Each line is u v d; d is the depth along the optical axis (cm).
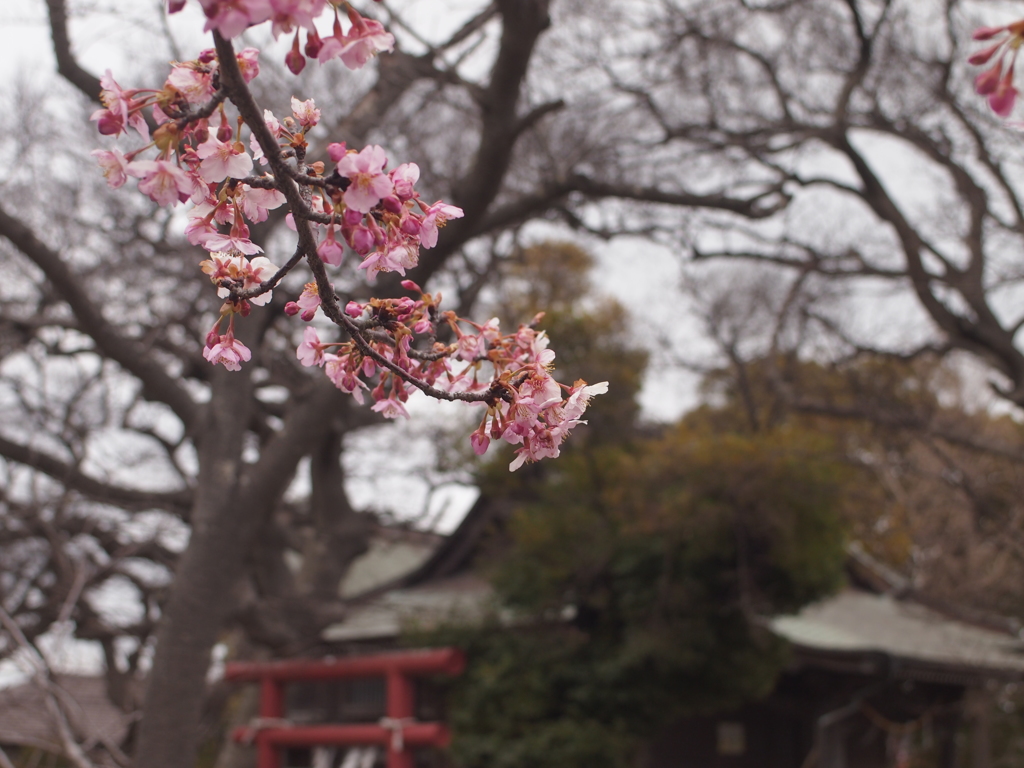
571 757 948
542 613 1056
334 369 181
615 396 1055
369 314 174
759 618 1052
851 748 1329
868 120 1072
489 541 1191
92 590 1104
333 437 1252
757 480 920
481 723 1020
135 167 127
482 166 881
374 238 133
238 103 124
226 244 148
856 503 966
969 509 1098
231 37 113
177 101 131
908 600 1382
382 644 1352
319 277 143
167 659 826
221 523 861
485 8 994
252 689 1344
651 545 1009
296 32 125
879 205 1044
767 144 1109
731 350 1360
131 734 1098
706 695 1027
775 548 955
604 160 1100
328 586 1252
